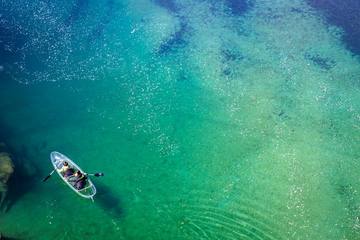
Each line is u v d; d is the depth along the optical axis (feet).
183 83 87.76
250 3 114.11
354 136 78.74
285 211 64.85
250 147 75.36
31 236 58.44
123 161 70.95
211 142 75.77
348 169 72.54
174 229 61.36
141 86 85.97
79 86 84.33
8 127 74.43
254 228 62.13
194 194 66.54
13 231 58.65
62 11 102.47
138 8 107.76
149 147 73.82
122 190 66.18
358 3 114.21
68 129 75.66
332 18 109.29
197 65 92.43
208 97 84.99
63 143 73.00
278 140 76.95
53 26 97.40
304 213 64.80
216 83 88.33
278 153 74.38
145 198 65.31
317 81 90.17
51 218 61.05
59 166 66.08
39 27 96.43
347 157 74.69
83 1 107.34
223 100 84.64
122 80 86.79
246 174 70.38
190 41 99.04
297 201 66.49
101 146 73.20
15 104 78.84
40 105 79.41
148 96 83.97
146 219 62.39
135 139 75.05
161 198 65.51
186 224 62.13
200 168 70.95
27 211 61.52
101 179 67.41
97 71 88.07
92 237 59.36
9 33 93.09
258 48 98.48
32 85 82.99
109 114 79.36
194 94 85.46
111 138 74.84
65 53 90.99
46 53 90.22
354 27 106.52
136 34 98.94
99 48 93.66
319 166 72.54
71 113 78.69
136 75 88.33
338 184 69.87
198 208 64.49
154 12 107.14
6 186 61.62
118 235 59.98
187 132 77.30
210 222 62.59
